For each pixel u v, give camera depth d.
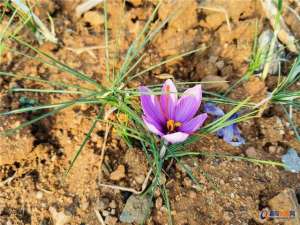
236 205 0.18
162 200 0.18
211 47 0.22
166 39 0.21
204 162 0.19
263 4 0.22
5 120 0.18
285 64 0.21
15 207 0.18
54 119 0.19
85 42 0.21
